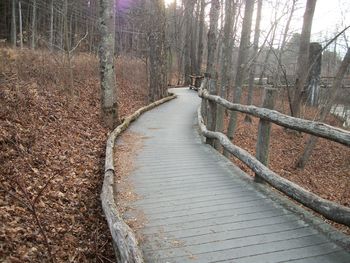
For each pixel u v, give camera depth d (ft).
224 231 13.60
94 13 112.78
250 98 61.41
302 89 54.75
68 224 16.31
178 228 13.91
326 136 13.32
